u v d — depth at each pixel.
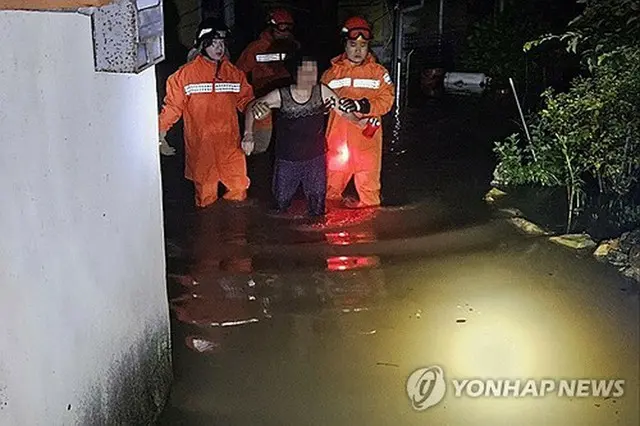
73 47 3.24
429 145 8.84
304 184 6.78
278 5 12.03
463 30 13.07
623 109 6.63
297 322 5.03
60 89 3.13
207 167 6.91
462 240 6.29
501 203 7.08
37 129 2.94
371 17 11.90
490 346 4.71
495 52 11.38
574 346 4.72
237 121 7.03
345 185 7.18
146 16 3.35
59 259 3.12
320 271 5.74
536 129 7.97
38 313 2.96
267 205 7.04
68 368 3.21
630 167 6.96
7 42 2.73
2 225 2.70
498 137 9.13
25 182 2.85
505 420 4.06
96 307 3.47
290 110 6.58
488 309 5.16
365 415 4.12
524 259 5.93
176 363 4.59
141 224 4.04
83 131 3.34
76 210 3.27
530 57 11.07
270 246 6.18
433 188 7.49
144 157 4.08
